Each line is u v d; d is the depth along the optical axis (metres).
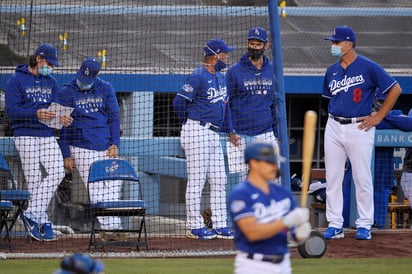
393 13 61.25
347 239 40.12
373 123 38.59
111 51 54.28
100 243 36.06
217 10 53.94
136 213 36.38
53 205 45.22
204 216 43.75
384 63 60.41
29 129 39.31
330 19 60.66
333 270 31.47
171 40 54.69
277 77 37.97
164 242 39.28
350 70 38.59
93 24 54.47
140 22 54.69
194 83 39.41
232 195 19.55
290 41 59.62
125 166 38.38
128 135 49.53
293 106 59.97
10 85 39.19
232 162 40.50
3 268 31.52
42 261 33.56
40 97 39.38
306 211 19.02
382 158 44.38
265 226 19.00
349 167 44.28
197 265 32.62
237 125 40.41
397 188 49.25
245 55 40.16
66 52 53.88
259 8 53.91
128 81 48.41
